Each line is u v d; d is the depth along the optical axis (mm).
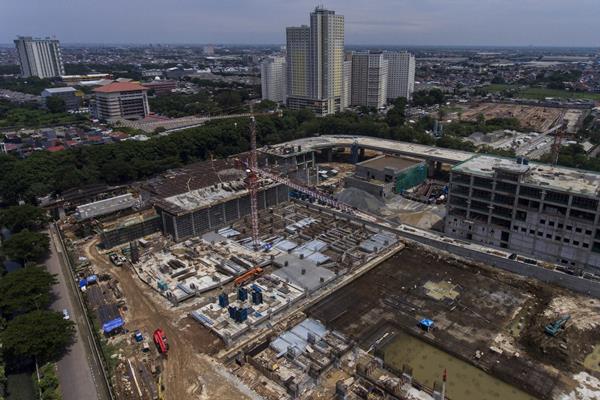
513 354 105125
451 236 167000
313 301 127625
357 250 157750
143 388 95000
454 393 93812
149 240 168625
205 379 97375
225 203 178875
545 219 141875
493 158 175875
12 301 113000
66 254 157625
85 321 118812
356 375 97625
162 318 120188
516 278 139000
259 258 151625
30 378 101250
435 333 113500
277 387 95312
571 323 116312
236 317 116438
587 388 94750
